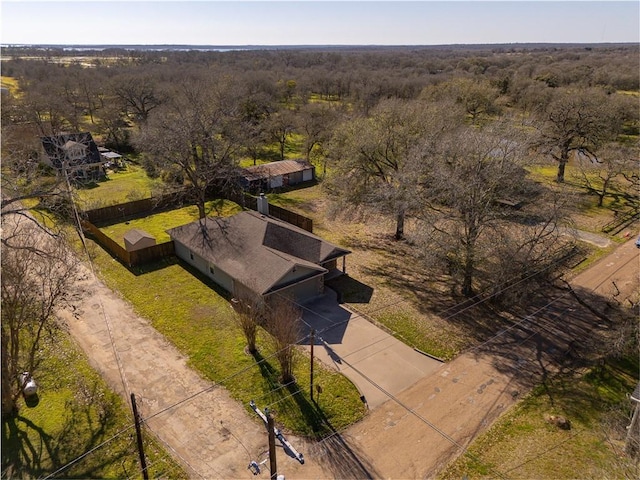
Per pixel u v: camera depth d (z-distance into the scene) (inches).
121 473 548.7
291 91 3472.0
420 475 554.6
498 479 544.7
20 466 553.0
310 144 1962.4
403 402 674.8
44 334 800.9
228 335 824.9
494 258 1032.8
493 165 860.6
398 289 1002.1
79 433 606.5
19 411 641.0
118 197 1547.7
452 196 868.6
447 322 881.5
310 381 697.0
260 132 1998.0
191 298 948.6
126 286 990.4
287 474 551.5
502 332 854.5
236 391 689.0
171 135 1295.5
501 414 652.7
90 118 2876.5
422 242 912.9
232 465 563.8
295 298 925.2
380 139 1150.3
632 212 1497.3
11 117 2161.7
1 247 661.9
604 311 927.0
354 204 1205.1
